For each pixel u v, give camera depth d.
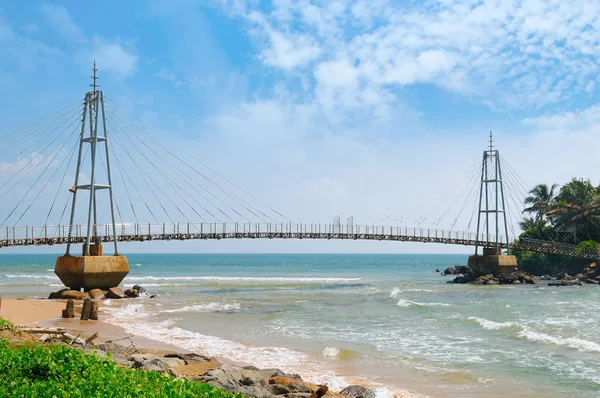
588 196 85.50
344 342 24.09
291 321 31.38
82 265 46.88
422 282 79.81
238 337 25.50
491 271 76.19
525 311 36.50
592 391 15.98
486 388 16.22
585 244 79.06
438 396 15.25
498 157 79.06
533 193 96.69
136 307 39.16
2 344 13.73
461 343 23.77
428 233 73.62
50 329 20.59
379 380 17.03
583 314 34.69
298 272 125.38
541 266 87.75
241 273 117.81
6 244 46.34
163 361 15.24
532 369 18.66
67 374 9.37
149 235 52.72
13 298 44.81
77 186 49.75
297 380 15.00
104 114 51.03
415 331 27.34
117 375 9.51
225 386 13.41
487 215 79.12
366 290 59.38
